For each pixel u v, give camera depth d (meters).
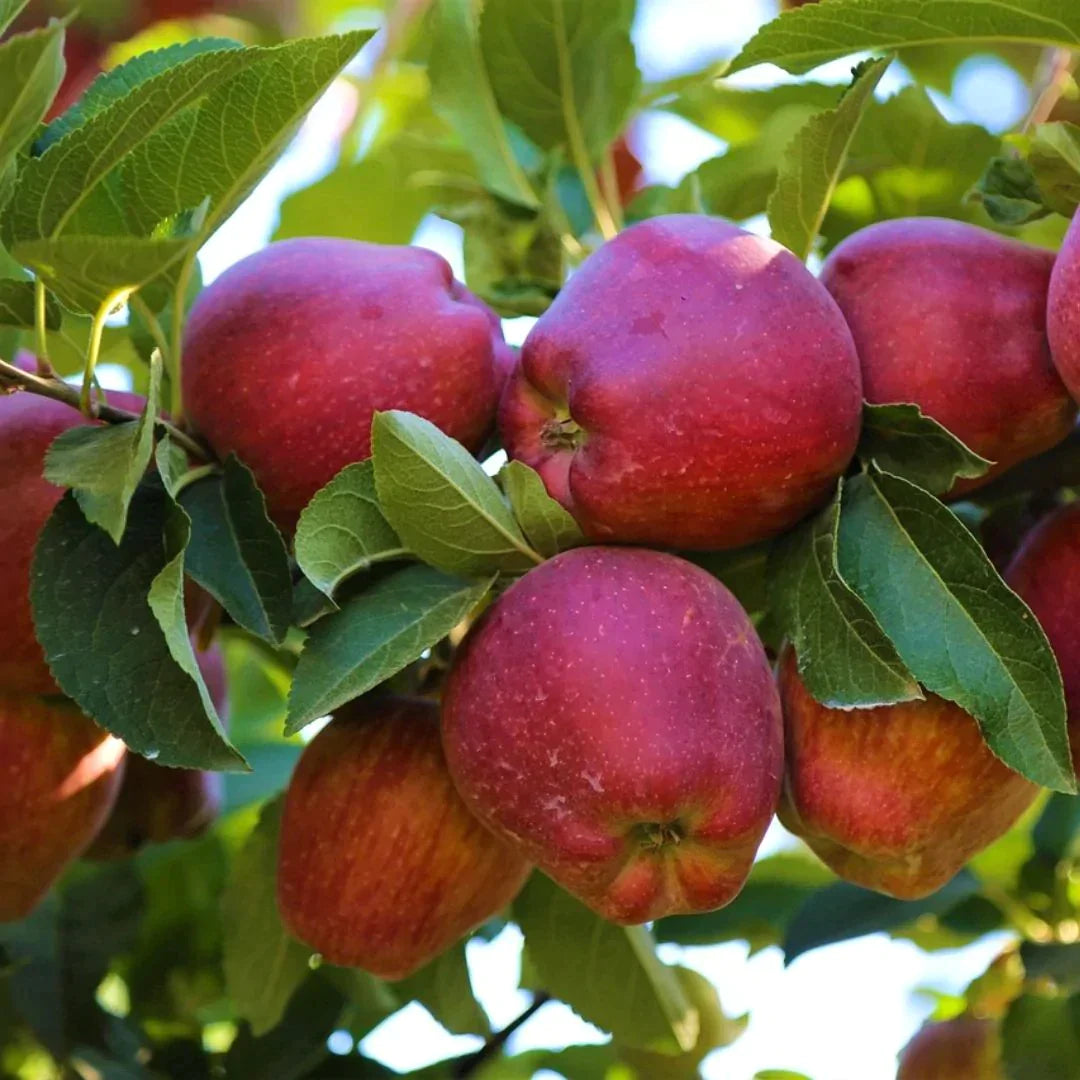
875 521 0.92
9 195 0.92
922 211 1.06
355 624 0.91
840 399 0.92
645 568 0.92
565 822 0.90
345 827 0.96
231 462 0.94
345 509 0.92
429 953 0.97
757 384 0.91
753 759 0.91
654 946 1.05
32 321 0.94
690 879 0.91
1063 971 1.04
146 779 1.04
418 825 0.96
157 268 0.90
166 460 0.91
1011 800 0.94
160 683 0.90
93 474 0.90
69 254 0.89
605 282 0.93
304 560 0.91
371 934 0.96
